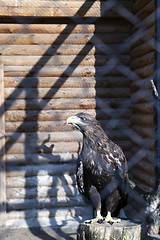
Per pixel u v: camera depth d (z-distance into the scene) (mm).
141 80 6668
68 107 7492
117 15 7285
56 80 7457
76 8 7234
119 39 7598
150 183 5797
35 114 7441
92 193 4473
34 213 7402
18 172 7438
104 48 7547
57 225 7309
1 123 7305
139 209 5457
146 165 6172
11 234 6754
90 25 7516
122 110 7594
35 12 7180
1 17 7316
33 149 7457
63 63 7469
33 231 6949
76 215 7473
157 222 4172
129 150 7535
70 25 7469
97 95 7551
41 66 7449
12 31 7383
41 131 7492
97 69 7543
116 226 3881
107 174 4324
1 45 7367
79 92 7500
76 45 7500
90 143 4293
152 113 5957
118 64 7602
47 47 7441
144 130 6422
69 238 6527
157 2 5652
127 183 4477
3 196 7305
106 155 4281
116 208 4629
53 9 7207
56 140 7488
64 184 7500
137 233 3859
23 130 7465
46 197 7480
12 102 7418
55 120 7488
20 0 7148
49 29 7422
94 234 3814
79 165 4430
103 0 7277
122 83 7637
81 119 4254
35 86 7434
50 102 7465
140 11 6637
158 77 5688
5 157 7434
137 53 7000
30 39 7410
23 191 7441
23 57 7406
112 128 7535
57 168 7500
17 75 7414
